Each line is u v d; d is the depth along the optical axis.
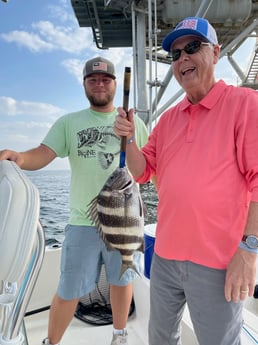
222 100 1.34
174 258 1.37
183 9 6.98
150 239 2.24
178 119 1.49
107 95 2.00
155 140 1.68
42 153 1.93
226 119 1.29
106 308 2.44
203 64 1.37
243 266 1.16
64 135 2.04
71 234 1.93
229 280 1.18
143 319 2.27
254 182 1.19
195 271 1.30
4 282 0.85
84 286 1.91
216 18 7.30
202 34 1.35
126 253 1.35
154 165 1.68
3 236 0.77
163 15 7.31
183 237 1.33
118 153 1.98
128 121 1.37
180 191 1.33
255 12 8.02
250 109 1.24
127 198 1.32
